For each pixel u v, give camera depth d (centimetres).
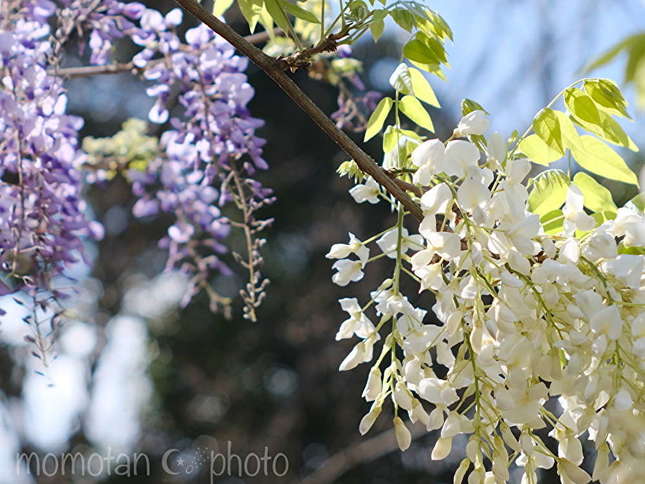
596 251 126
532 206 134
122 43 472
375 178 130
